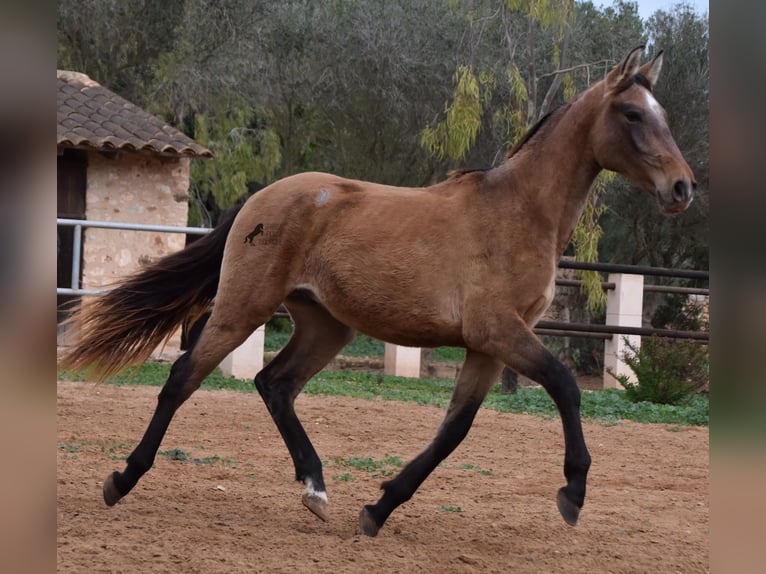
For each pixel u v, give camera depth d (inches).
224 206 885.2
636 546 206.5
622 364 594.9
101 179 606.2
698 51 848.9
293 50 890.7
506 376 523.8
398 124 862.5
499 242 197.6
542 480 284.4
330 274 204.8
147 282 219.6
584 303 830.5
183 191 626.5
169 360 550.6
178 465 269.1
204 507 216.8
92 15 844.0
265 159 876.6
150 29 861.2
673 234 918.4
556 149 205.2
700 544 211.8
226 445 310.3
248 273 208.5
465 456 320.5
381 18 845.8
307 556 177.0
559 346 829.8
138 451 203.6
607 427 412.5
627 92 199.2
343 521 214.1
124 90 904.9
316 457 215.6
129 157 612.1
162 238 619.5
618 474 303.0
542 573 178.9
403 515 224.4
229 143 891.4
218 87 884.6
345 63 854.5
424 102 850.1
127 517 197.8
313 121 935.0
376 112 868.6
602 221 987.3
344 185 211.8
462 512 232.5
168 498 223.3
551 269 201.6
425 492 257.8
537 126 210.1
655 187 194.1
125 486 202.2
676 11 860.6
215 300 213.2
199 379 209.5
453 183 209.6
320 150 964.0
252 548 179.9
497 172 207.2
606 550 200.7
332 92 872.9
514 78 651.5
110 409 362.0
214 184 879.7
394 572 170.2
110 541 175.3
